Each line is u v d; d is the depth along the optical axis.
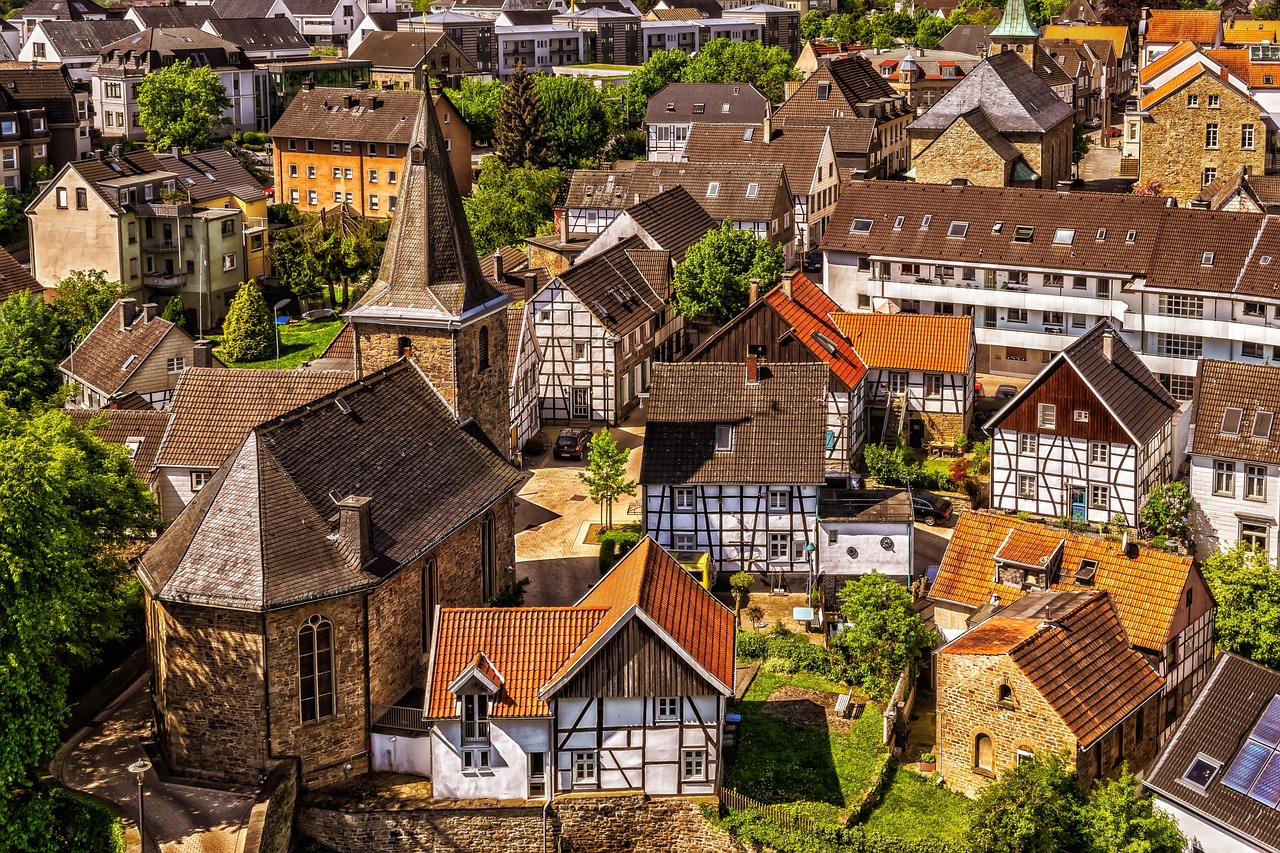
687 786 64.56
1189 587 72.00
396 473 71.88
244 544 63.91
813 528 85.06
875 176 166.88
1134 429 89.44
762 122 161.38
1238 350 106.69
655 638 63.28
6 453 64.50
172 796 63.06
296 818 64.06
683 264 117.81
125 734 67.88
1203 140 147.62
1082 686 64.56
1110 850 57.34
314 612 64.06
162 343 108.38
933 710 73.19
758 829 62.97
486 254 150.88
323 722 65.12
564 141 182.50
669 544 86.50
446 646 64.75
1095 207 114.00
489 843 63.97
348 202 172.00
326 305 145.00
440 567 72.12
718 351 101.94
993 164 143.25
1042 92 159.12
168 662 64.38
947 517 93.81
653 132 181.12
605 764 64.25
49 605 62.53
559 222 143.75
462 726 63.62
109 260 139.62
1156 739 69.62
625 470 100.94
